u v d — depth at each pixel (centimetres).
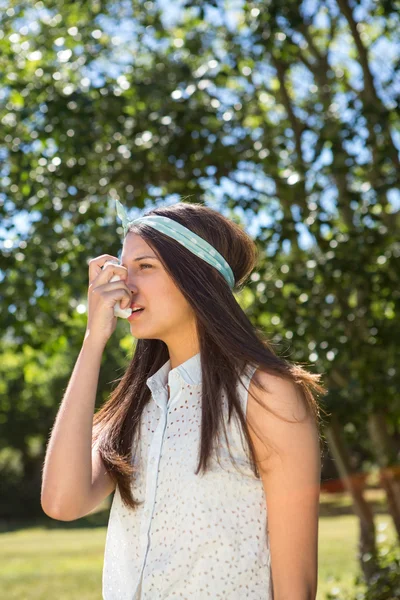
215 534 178
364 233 677
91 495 190
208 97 740
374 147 670
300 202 703
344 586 926
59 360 1634
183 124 697
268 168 718
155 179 729
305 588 176
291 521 178
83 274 696
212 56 809
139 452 196
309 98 920
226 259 198
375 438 825
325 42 955
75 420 185
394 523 797
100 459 201
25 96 700
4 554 1891
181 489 182
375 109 668
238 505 181
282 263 707
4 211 707
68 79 739
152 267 194
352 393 696
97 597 1181
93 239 688
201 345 190
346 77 955
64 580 1380
